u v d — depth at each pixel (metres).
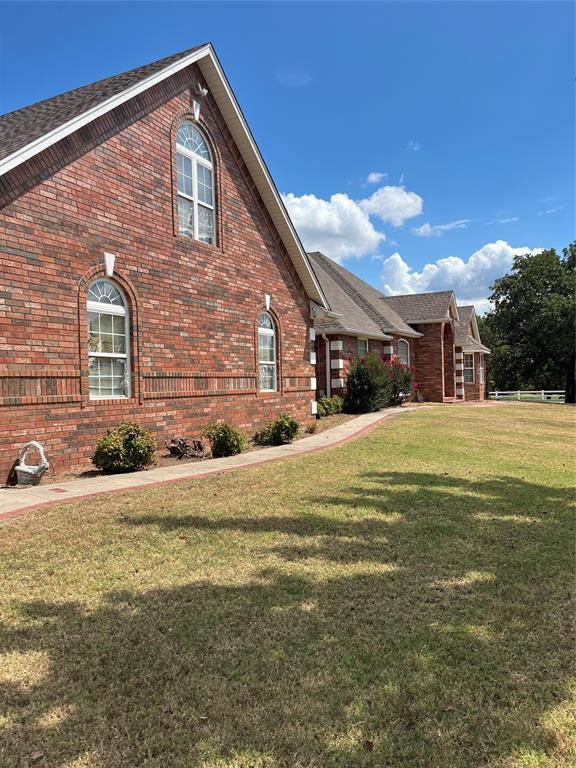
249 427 13.47
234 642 3.53
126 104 9.95
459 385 35.31
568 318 38.62
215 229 12.53
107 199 9.52
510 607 4.14
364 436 14.04
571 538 5.83
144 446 9.20
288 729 2.72
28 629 3.64
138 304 10.19
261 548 5.32
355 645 3.53
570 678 3.22
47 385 8.48
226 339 12.68
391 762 2.52
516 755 2.59
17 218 8.00
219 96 12.44
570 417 21.77
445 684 3.13
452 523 6.28
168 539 5.51
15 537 5.44
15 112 12.40
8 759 2.48
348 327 22.11
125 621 3.77
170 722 2.75
